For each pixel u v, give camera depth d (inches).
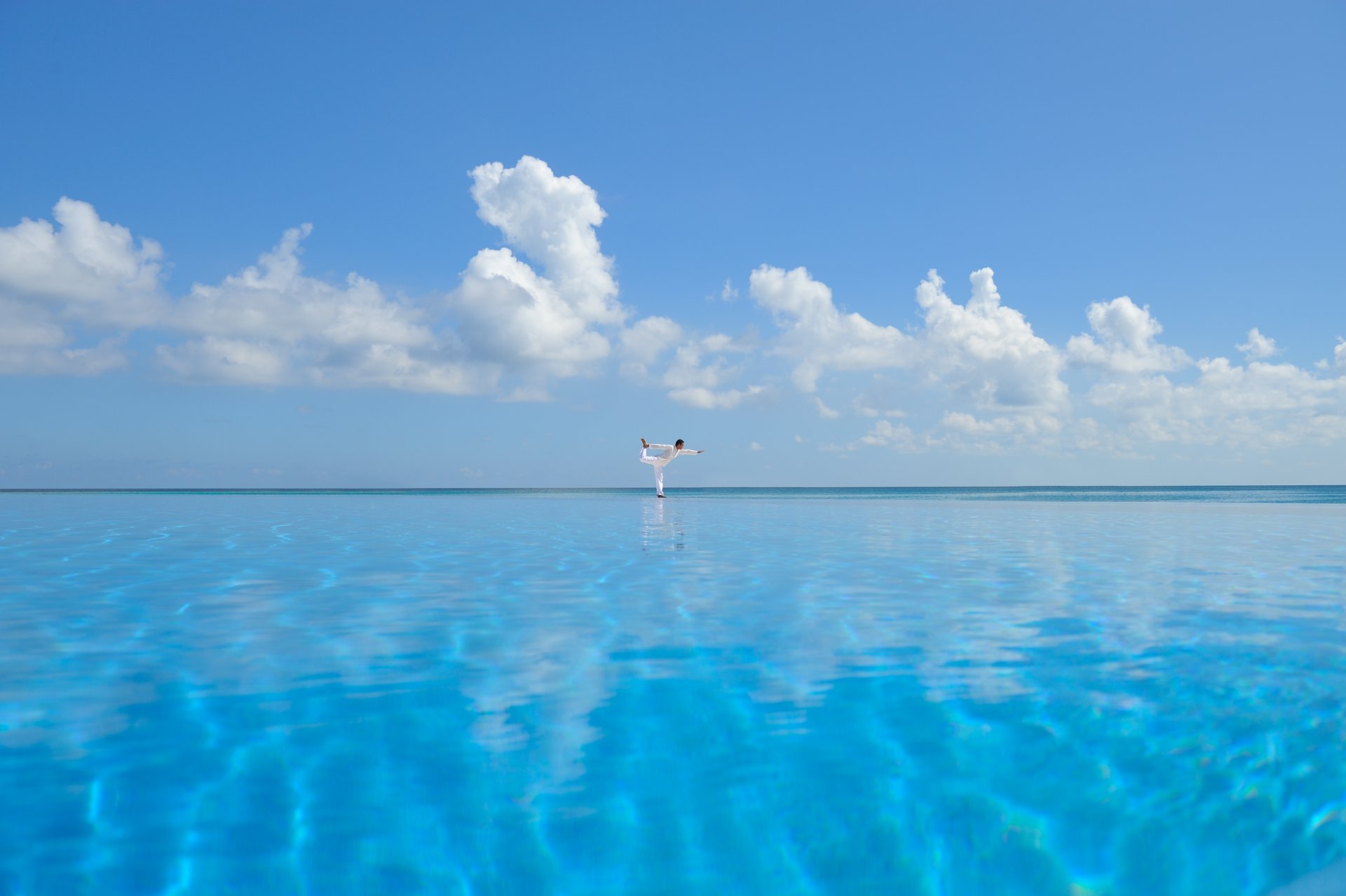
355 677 142.6
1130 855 89.4
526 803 96.6
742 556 344.5
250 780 100.5
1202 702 129.5
